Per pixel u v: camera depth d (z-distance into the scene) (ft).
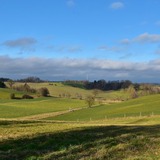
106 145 59.98
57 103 475.72
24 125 100.01
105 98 574.97
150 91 565.94
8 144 61.36
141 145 62.03
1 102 467.52
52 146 59.21
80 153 53.01
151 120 193.16
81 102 494.59
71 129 84.94
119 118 240.73
